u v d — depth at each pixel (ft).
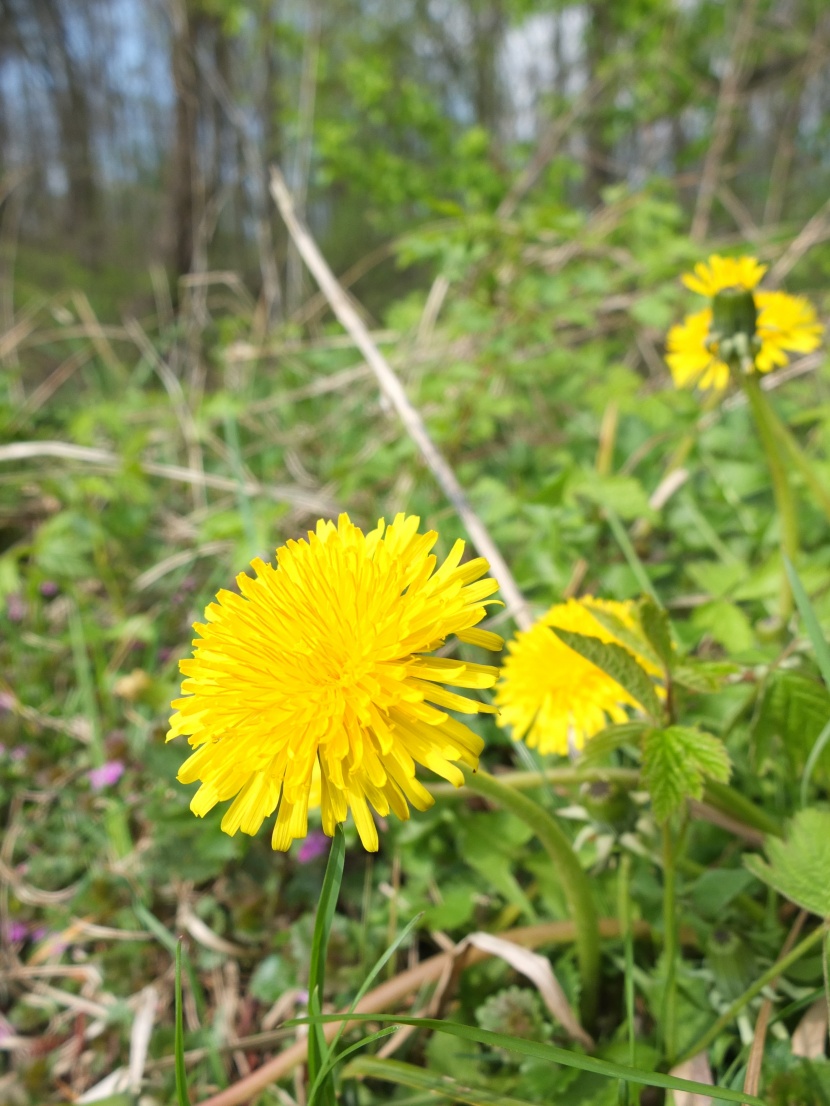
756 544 0.74
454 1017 0.46
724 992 0.39
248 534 0.75
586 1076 0.39
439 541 0.79
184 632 0.85
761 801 0.53
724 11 1.98
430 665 0.30
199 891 0.59
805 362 0.92
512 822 0.52
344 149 2.27
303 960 0.52
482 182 1.72
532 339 1.07
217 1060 0.47
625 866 0.41
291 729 0.29
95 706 0.78
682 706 0.48
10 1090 0.52
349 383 1.18
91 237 5.09
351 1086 0.44
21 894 0.63
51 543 0.86
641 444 0.88
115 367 1.35
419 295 1.24
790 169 2.23
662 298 0.96
